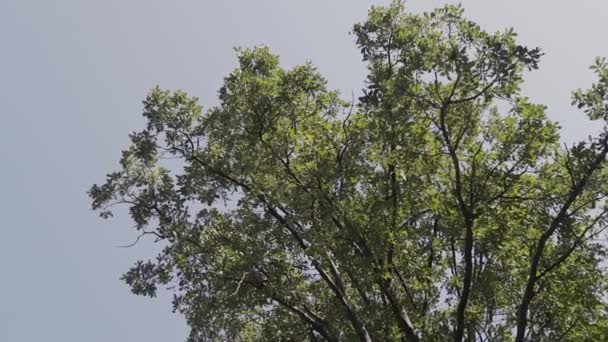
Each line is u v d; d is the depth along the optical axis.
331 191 13.20
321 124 14.07
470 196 12.44
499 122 12.98
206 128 15.20
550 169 12.97
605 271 13.84
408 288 14.48
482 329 14.36
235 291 13.61
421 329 13.48
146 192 15.19
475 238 13.70
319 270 14.05
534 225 13.04
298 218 13.48
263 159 14.24
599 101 12.25
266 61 15.16
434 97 12.55
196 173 14.95
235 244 14.60
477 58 11.99
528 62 11.96
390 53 13.66
